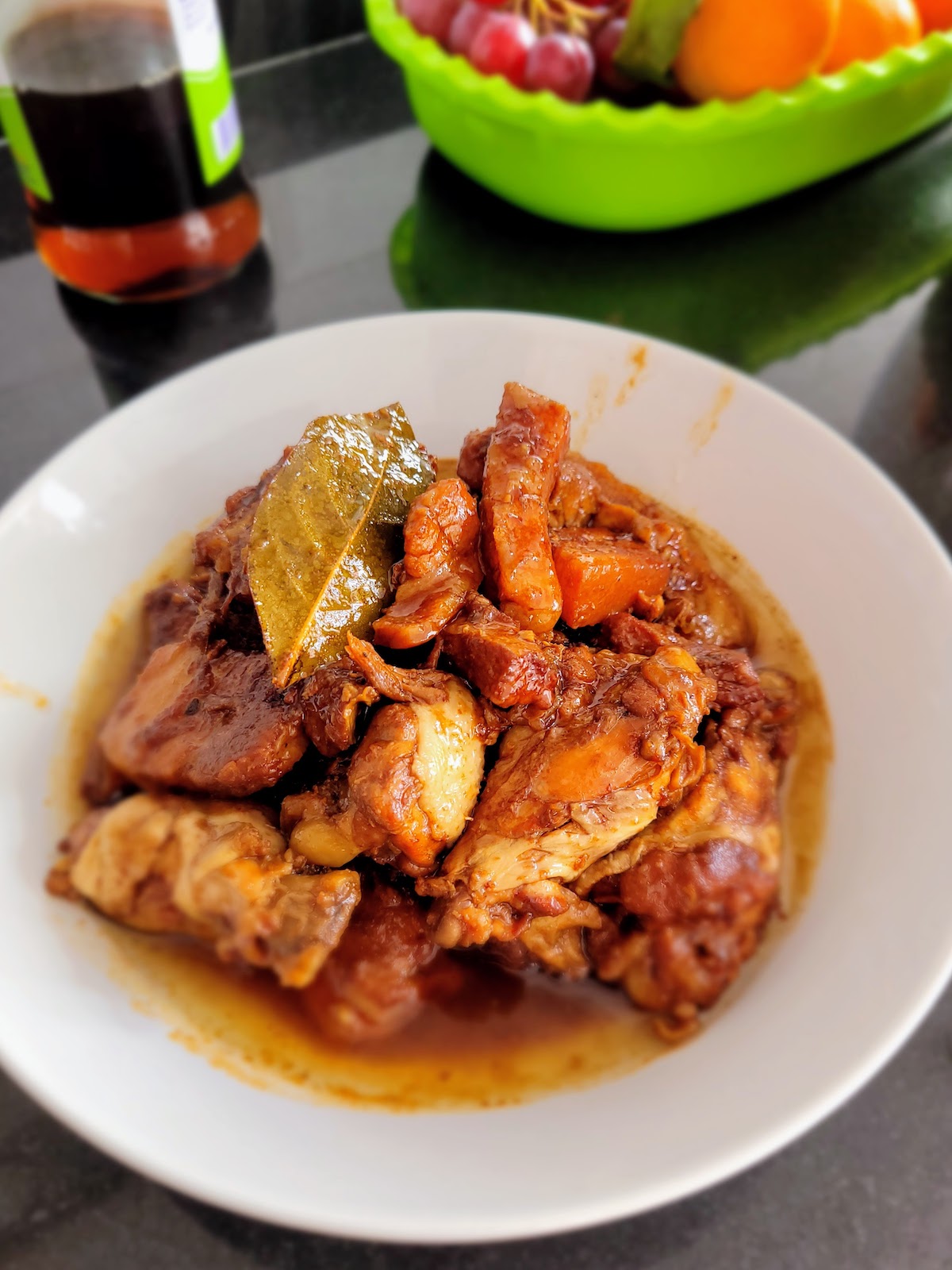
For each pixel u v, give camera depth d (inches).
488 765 7.0
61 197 10.5
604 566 7.3
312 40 15.9
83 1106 5.4
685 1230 6.4
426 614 6.6
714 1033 6.3
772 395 8.4
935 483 10.3
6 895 6.7
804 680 7.9
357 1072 6.6
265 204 13.8
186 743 7.2
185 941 7.2
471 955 7.2
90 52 9.5
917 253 12.8
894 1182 6.5
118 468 8.4
